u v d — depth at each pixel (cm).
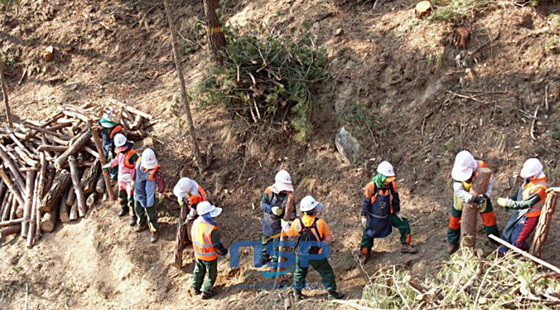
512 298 586
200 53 1208
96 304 809
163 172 959
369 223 718
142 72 1230
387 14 1034
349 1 1088
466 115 873
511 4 933
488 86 884
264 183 920
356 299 686
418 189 842
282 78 937
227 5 1252
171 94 1124
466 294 603
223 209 904
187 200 780
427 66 927
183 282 801
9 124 1088
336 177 891
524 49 889
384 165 700
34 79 1298
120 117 1051
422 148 878
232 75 931
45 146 989
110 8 1356
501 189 791
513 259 619
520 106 851
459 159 661
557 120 824
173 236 872
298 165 924
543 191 625
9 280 869
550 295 573
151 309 774
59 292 841
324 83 986
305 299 710
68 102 1203
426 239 760
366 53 987
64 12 1380
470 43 919
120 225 900
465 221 667
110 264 859
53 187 938
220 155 966
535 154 804
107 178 932
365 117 918
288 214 717
